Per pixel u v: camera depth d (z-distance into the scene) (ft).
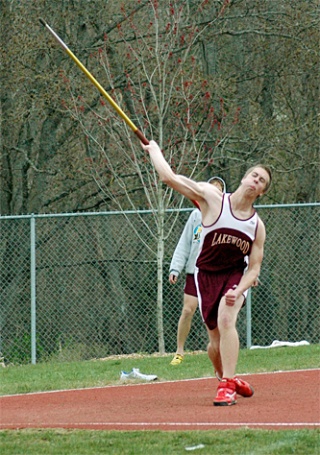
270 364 108.06
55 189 223.10
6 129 216.74
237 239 74.43
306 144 215.31
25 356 151.33
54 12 208.54
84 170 204.74
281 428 63.72
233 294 74.33
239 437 60.54
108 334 159.63
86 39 212.02
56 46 202.28
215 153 205.87
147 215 162.81
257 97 220.43
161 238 149.69
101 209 218.18
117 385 95.76
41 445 60.95
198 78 188.24
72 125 207.62
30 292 152.15
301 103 219.41
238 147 215.92
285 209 159.53
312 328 156.97
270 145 211.61
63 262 161.48
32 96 200.85
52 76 196.85
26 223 161.89
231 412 71.46
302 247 158.10
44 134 213.46
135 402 80.79
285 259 158.40
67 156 212.84
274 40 215.72
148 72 185.88
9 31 205.05
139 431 63.93
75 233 162.50
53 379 103.55
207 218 75.00
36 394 91.15
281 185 222.89
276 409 72.43
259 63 215.31
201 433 62.13
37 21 203.41
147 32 193.57
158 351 153.17
